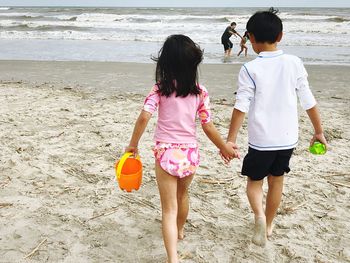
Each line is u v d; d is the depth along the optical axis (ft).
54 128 19.76
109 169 14.82
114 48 60.90
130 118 21.62
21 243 10.12
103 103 25.12
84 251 9.84
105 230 10.78
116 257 9.62
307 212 11.76
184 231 10.75
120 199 12.52
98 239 10.36
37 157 15.88
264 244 9.95
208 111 8.61
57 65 43.19
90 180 13.92
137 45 64.59
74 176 14.20
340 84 32.27
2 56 53.01
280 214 11.63
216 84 32.50
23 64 44.19
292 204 12.21
